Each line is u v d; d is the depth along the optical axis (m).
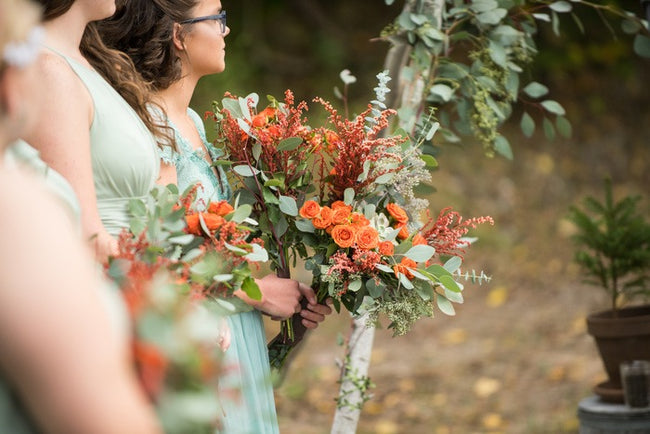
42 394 1.40
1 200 1.43
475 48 5.16
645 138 12.32
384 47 13.22
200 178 3.31
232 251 2.99
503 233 10.72
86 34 3.15
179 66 3.44
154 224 2.75
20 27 1.52
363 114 3.48
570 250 10.23
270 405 3.36
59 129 2.82
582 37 13.00
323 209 3.37
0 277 1.40
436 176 11.48
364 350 4.47
